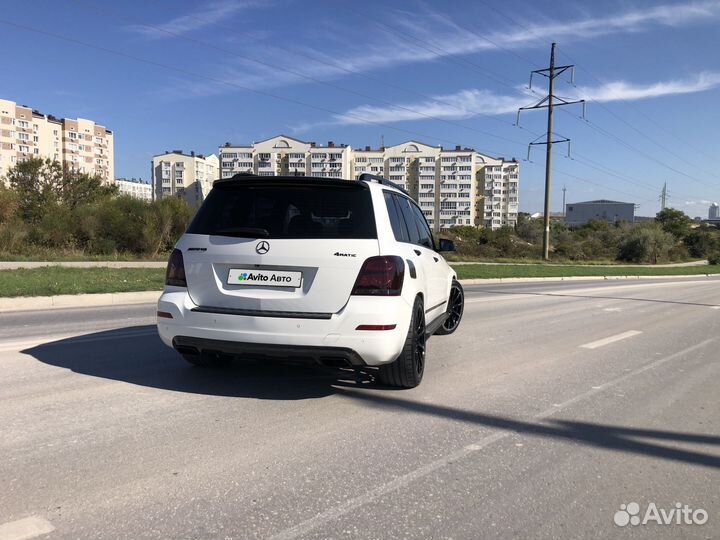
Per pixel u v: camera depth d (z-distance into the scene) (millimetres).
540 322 10406
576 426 4402
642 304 14609
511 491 3252
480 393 5270
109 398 4773
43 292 11125
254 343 4562
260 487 3205
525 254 52469
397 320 4605
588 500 3170
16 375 5473
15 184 28641
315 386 5270
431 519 2910
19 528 2705
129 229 24234
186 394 4930
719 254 69438
